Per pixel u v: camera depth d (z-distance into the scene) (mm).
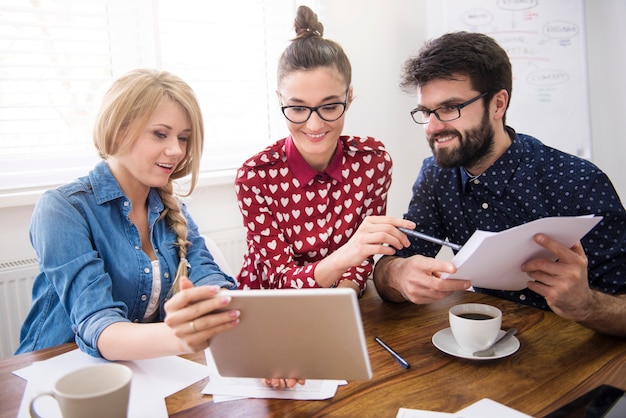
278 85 1470
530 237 956
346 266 1263
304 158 1531
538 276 1021
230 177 2365
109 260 1274
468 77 1317
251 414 847
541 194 1420
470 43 1333
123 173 1334
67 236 1198
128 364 1029
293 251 1575
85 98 2225
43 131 2135
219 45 2477
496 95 1363
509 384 910
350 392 905
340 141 1577
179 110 1291
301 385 935
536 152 1440
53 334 1255
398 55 2730
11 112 2088
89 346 1060
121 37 2277
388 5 2660
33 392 926
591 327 1070
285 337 829
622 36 2555
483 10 2576
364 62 2646
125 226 1320
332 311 778
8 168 2092
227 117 2584
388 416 828
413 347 1072
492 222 1503
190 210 2328
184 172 1425
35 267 1961
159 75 1303
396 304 1328
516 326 1154
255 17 2580
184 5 2395
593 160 2674
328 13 2525
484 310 1094
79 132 2221
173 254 1386
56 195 1257
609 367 952
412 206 1637
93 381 761
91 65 2201
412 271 1152
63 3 2131
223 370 912
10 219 1944
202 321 818
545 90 2564
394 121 2785
